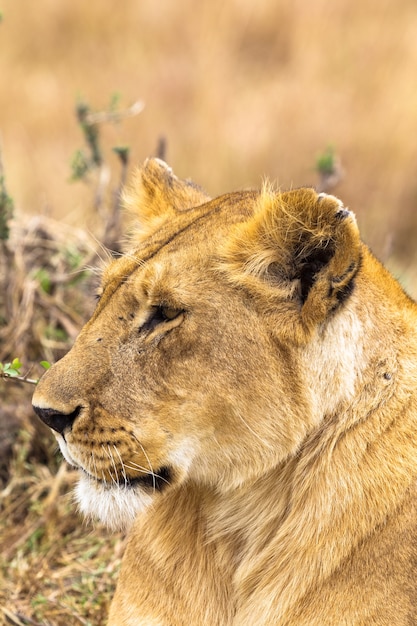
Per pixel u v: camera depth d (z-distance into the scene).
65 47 23.69
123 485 6.24
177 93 20.75
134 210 7.41
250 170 18.33
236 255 6.10
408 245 16.00
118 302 6.24
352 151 18.61
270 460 6.19
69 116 19.81
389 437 6.24
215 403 6.08
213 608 6.66
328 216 5.80
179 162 18.36
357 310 6.21
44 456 9.48
